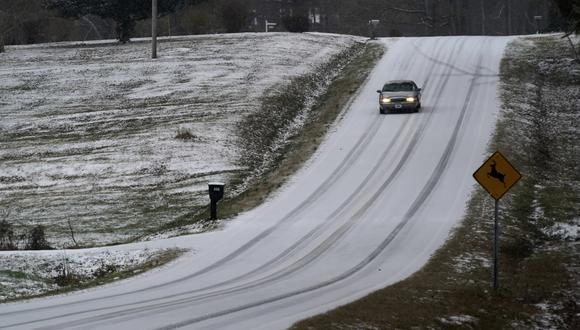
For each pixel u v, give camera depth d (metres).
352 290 31.33
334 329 25.22
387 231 43.47
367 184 55.47
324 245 41.19
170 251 41.22
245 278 34.25
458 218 45.59
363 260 37.66
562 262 38.34
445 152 62.41
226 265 37.53
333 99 89.00
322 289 31.48
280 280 33.59
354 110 82.38
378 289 31.48
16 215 55.56
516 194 51.47
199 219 51.25
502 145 63.16
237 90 89.06
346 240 42.00
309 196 53.75
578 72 92.81
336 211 49.16
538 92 85.12
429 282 33.41
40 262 39.16
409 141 67.06
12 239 48.00
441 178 55.19
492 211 47.12
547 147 66.06
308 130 76.75
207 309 27.33
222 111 80.12
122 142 71.38
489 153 60.84
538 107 79.25
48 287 34.97
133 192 59.53
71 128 78.19
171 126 75.31
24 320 25.50
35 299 30.39
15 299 30.52
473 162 58.75
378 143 67.62
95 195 59.31
